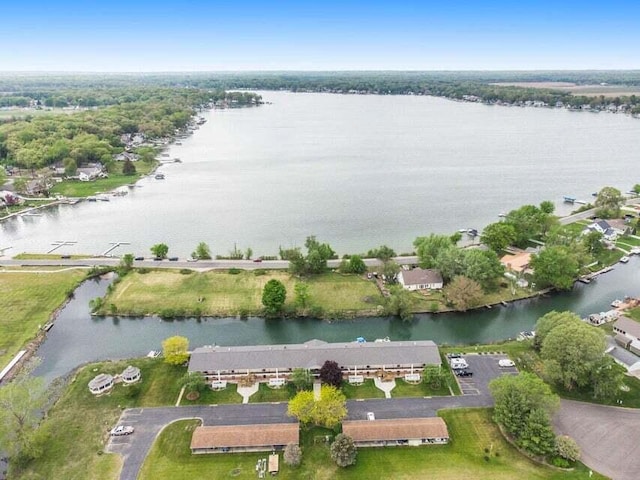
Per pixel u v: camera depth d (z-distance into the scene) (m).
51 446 82.19
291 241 177.25
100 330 121.69
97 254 166.88
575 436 82.25
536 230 165.62
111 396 94.44
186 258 160.62
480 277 132.38
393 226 190.75
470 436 83.19
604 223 176.38
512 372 99.94
